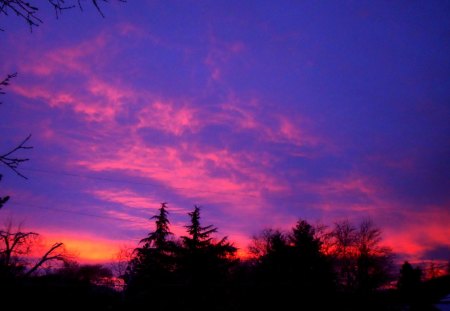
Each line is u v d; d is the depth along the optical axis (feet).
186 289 94.94
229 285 100.37
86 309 70.49
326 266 106.63
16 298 32.83
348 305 98.68
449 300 70.95
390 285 128.26
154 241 114.21
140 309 100.99
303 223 114.01
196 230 101.76
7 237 30.60
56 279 66.69
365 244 132.77
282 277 102.32
